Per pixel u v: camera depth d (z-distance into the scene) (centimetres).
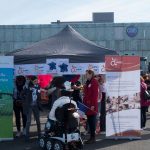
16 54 1371
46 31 3725
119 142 1246
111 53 1390
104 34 3762
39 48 1405
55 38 1480
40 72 1342
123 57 1262
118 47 3766
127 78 1267
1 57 1284
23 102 1277
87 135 1357
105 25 3762
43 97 1427
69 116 1084
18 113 1372
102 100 1403
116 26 3759
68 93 1105
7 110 1301
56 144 1089
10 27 3731
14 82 1356
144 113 1506
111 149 1144
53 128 1106
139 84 1267
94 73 1249
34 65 1344
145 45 3753
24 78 1349
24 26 3728
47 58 1338
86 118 1284
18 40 3741
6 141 1293
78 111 1204
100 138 1312
